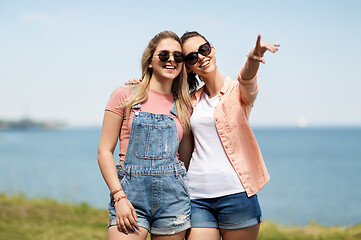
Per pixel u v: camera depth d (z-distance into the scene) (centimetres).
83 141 14712
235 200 326
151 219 311
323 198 2728
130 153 307
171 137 316
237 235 329
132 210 295
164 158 309
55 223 753
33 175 3841
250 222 328
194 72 358
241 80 317
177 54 319
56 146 10956
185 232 320
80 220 787
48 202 960
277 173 4575
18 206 885
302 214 2092
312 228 761
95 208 915
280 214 2064
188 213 320
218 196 327
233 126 335
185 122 333
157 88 329
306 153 8119
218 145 335
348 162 6047
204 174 332
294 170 4891
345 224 1812
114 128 311
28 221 759
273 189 3241
